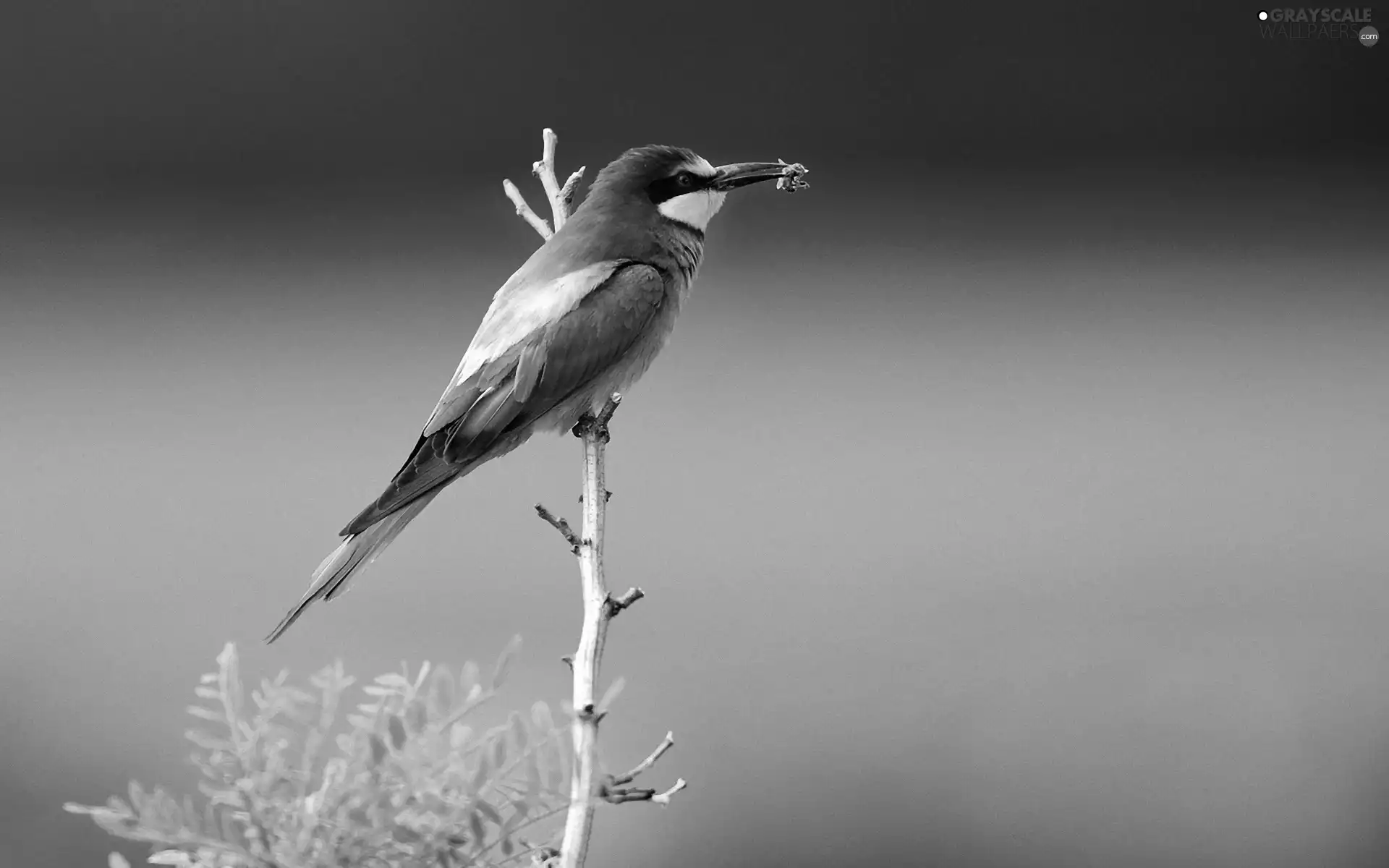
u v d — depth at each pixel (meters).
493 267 16.44
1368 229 17.98
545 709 2.62
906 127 18.62
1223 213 18.50
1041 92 19.00
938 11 18.70
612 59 18.28
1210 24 19.12
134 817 2.52
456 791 2.60
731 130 18.50
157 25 17.66
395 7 17.91
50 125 17.53
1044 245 17.81
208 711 2.60
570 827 2.57
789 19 18.39
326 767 2.60
